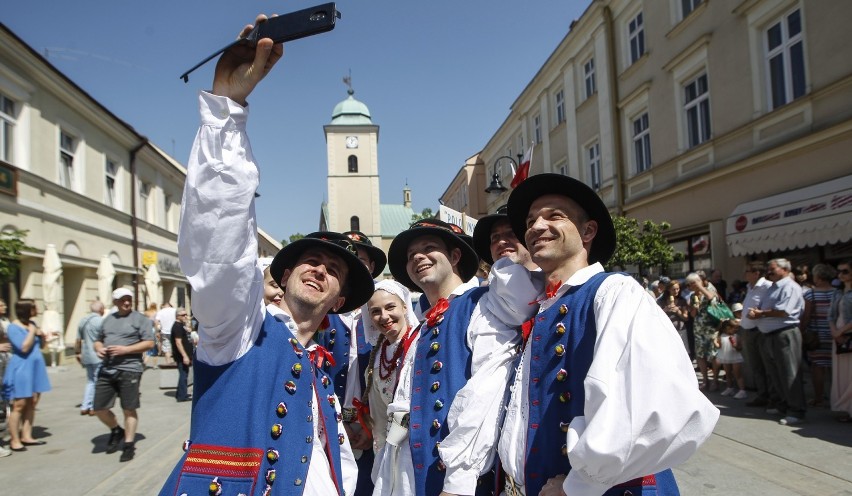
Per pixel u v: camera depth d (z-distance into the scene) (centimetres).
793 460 432
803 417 545
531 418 164
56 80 1338
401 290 265
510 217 205
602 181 1503
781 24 931
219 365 163
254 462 154
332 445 184
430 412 199
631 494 144
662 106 1249
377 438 264
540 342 170
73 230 1441
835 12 820
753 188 998
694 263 1161
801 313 588
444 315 224
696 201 1155
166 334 1324
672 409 123
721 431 527
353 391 288
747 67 993
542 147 1927
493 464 187
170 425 701
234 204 144
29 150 1262
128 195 1811
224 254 144
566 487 138
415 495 195
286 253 201
